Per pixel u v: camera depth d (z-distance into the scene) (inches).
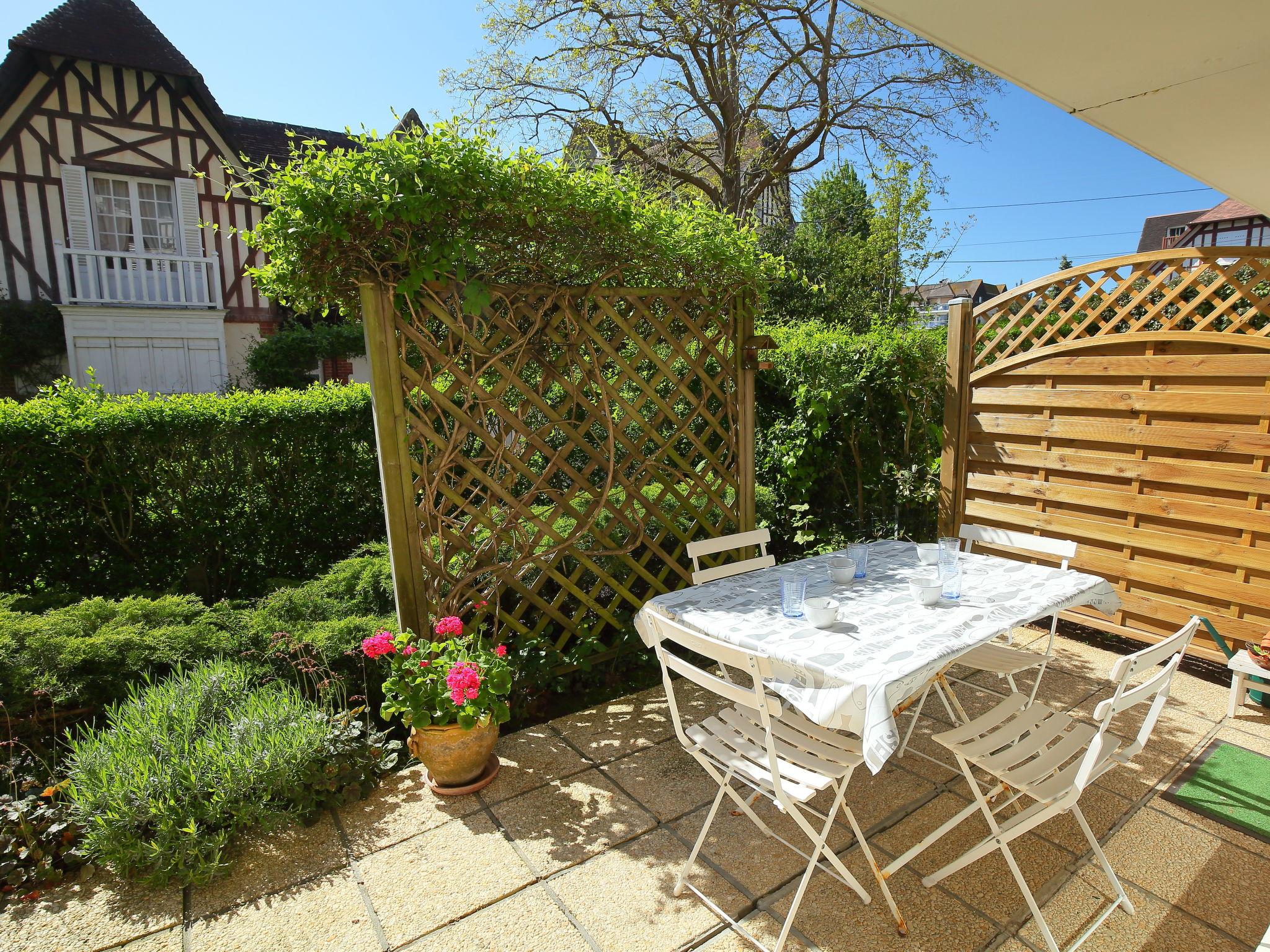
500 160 114.4
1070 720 86.8
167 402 174.2
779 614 92.2
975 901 79.8
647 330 166.7
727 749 84.1
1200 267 135.1
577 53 466.9
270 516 187.3
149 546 174.1
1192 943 73.4
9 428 151.9
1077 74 95.8
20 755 102.3
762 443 215.8
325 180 104.0
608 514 154.2
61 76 448.1
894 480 202.5
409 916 79.5
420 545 121.3
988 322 172.7
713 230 145.3
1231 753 111.0
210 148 494.3
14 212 446.3
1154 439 141.9
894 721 66.7
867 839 91.2
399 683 102.0
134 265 476.1
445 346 122.4
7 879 84.1
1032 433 163.3
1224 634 136.9
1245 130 114.5
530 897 82.2
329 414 191.8
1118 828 92.7
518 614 134.6
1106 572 154.4
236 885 85.3
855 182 585.9
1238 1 75.4
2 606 131.7
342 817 98.8
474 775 105.4
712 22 454.9
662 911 79.6
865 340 201.9
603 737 120.8
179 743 94.6
